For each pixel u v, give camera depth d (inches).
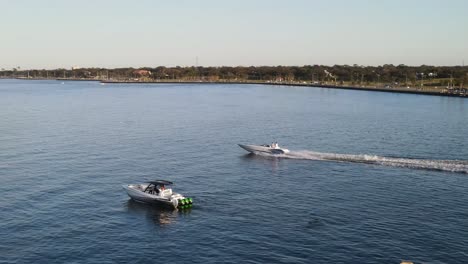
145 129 4918.8
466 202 2288.4
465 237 1846.7
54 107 7578.7
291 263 1636.3
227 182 2719.0
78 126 5128.0
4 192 2479.1
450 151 3592.5
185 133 4643.2
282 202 2316.7
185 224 2023.9
